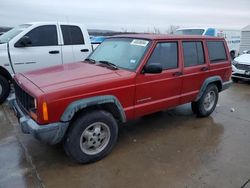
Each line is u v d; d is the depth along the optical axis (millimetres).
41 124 3025
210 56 5262
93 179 3182
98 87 3365
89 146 3480
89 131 3449
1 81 6090
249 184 3154
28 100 3309
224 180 3223
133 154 3824
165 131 4750
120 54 4285
